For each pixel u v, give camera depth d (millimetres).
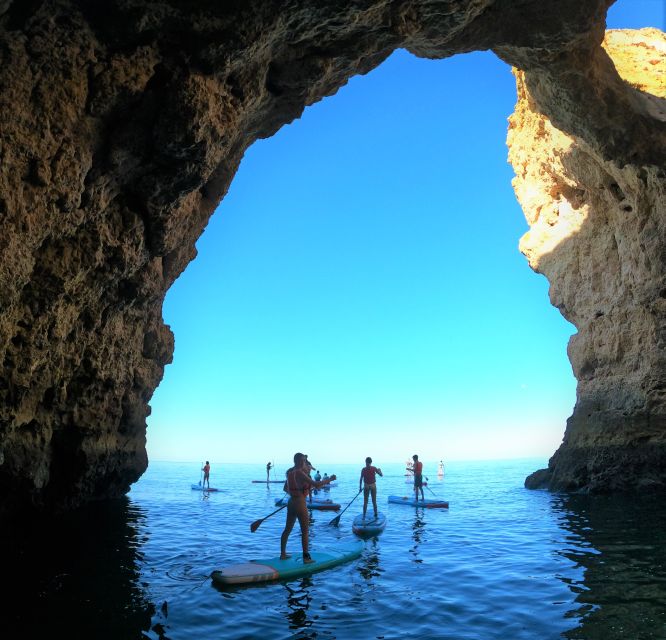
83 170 8273
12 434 9875
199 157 9141
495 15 11719
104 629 5176
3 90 7180
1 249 7309
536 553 8836
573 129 16422
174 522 13312
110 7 7797
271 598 6328
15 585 6758
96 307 10859
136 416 15891
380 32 9914
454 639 4918
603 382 20609
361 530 11211
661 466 17844
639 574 6992
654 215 17594
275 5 8453
